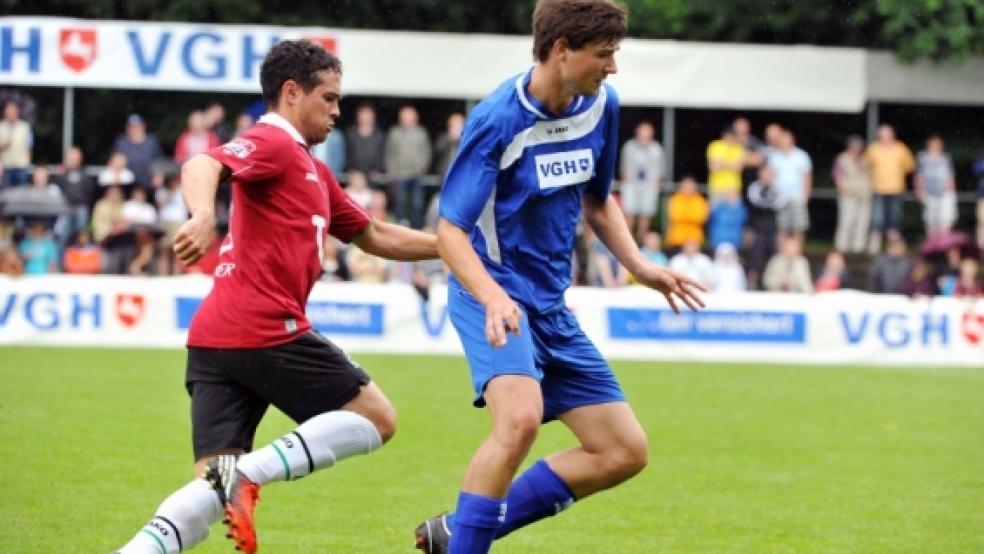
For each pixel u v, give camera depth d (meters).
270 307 17.05
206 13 71.19
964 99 66.25
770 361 51.16
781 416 37.34
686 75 58.28
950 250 57.75
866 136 72.94
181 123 67.62
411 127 56.97
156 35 53.62
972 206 71.50
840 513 24.98
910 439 33.84
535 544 22.09
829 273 56.81
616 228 18.62
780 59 58.53
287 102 17.52
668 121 61.25
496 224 17.12
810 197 70.62
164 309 49.06
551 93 16.64
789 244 56.44
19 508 23.55
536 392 16.48
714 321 51.16
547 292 17.52
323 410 17.41
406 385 41.16
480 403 17.08
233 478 16.23
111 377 40.47
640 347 51.03
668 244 58.44
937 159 62.09
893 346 51.62
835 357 51.44
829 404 39.88
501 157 16.78
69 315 48.84
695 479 28.22
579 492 18.00
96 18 70.31
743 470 29.34
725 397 40.88
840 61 58.75
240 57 54.16
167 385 39.19
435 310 49.97
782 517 24.58
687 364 49.41
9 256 52.97
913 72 66.19
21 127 56.41
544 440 33.19
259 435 32.47
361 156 56.66
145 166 54.94
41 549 20.62
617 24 16.28
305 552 21.17
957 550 22.06
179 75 53.72
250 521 16.22
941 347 51.84
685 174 70.75
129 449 29.48
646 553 21.61
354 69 56.41
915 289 57.34
